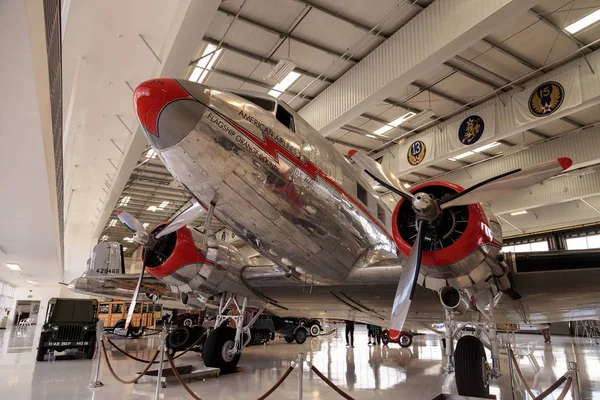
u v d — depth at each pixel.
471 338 5.09
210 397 5.22
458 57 11.19
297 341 14.27
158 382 4.88
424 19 8.86
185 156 4.08
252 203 4.56
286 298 7.29
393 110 13.93
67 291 31.73
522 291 5.09
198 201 4.77
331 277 5.68
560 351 12.91
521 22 9.90
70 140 13.62
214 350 6.88
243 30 9.98
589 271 4.52
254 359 9.19
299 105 13.26
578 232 20.70
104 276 9.74
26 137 4.88
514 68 11.66
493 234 4.31
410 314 6.93
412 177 19.89
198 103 4.03
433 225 4.19
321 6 9.33
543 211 21.75
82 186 18.56
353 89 10.92
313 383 6.26
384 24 9.74
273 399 5.13
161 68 8.73
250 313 9.17
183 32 7.64
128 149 12.55
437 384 6.38
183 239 6.53
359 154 4.81
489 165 17.56
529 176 3.79
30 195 7.07
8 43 3.23
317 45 10.53
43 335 8.91
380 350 12.31
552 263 4.58
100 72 10.18
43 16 3.43
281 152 4.60
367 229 5.70
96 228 23.25
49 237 10.73
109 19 8.53
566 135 15.17
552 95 11.02
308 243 5.08
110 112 12.01
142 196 23.12
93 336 9.41
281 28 9.98
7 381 6.33
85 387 5.88
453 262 4.14
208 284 6.77
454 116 14.16
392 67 9.66
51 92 4.76
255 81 12.01
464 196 4.02
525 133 15.28
